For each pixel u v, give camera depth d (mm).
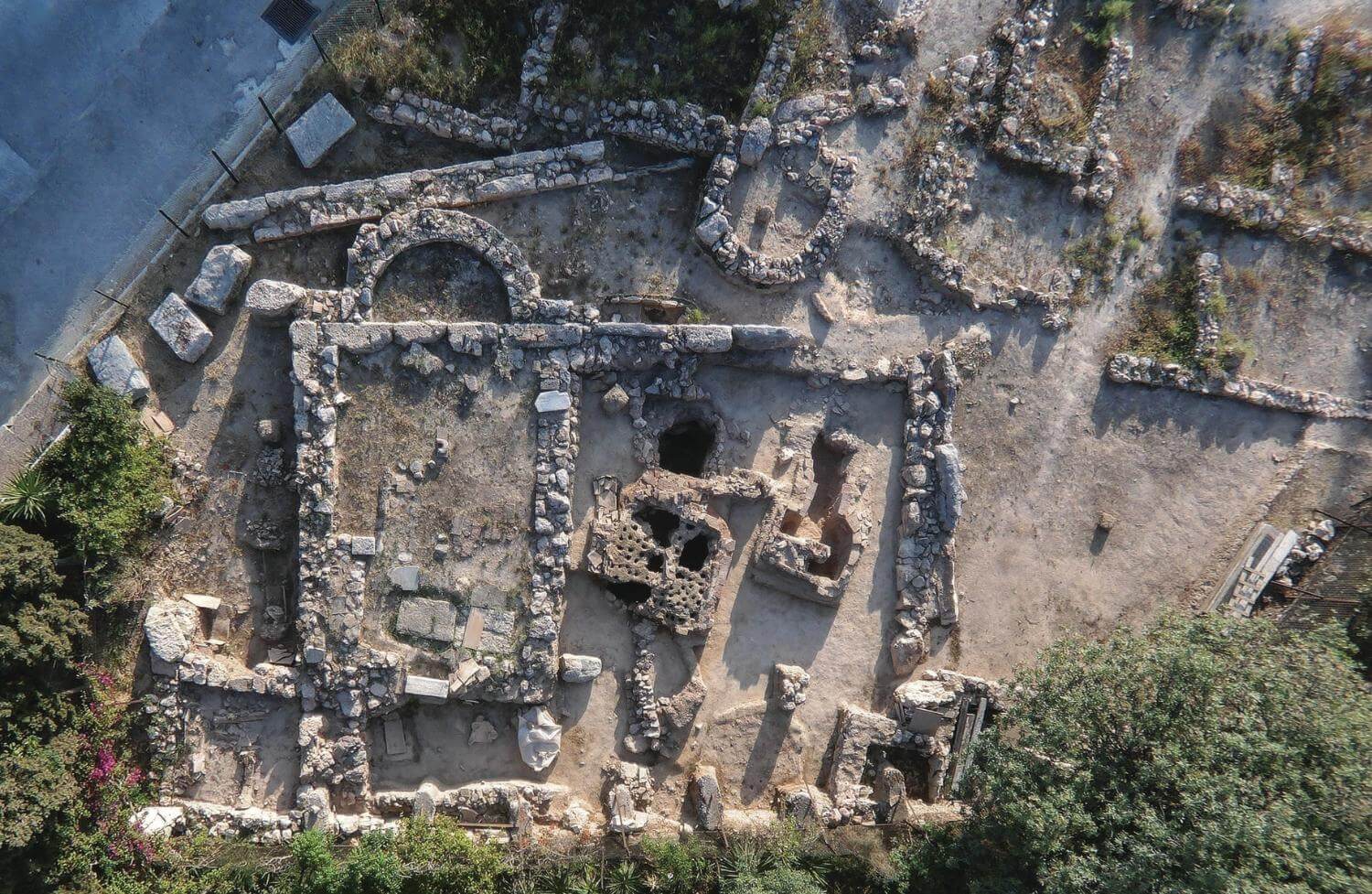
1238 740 15180
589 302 19359
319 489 18016
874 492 19719
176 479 18672
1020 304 20062
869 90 19578
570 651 18984
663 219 19625
